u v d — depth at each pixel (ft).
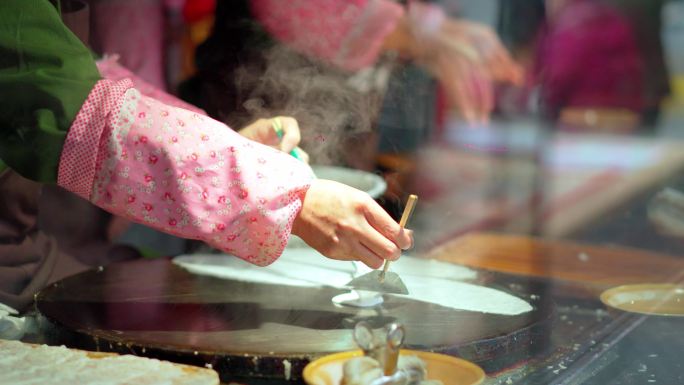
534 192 8.75
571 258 6.19
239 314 4.16
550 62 11.78
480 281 4.98
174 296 4.48
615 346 4.06
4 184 4.81
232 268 5.09
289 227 3.94
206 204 3.88
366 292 4.37
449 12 9.83
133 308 4.24
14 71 3.87
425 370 3.27
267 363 3.53
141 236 7.83
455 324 4.05
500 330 3.96
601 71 11.99
